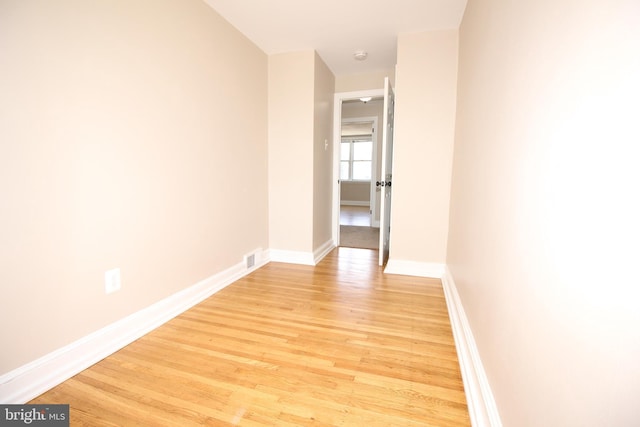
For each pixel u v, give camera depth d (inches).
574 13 25.9
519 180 38.4
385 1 90.0
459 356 63.5
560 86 28.1
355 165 411.2
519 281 36.9
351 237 193.5
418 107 112.3
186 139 84.0
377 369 60.1
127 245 68.0
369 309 87.6
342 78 158.1
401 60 112.0
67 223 55.7
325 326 77.4
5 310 47.8
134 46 67.2
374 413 48.8
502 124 47.3
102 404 49.9
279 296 96.7
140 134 69.7
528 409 32.2
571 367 24.1
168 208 79.0
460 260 82.8
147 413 48.1
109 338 64.4
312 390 53.9
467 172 77.9
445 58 108.3
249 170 117.8
